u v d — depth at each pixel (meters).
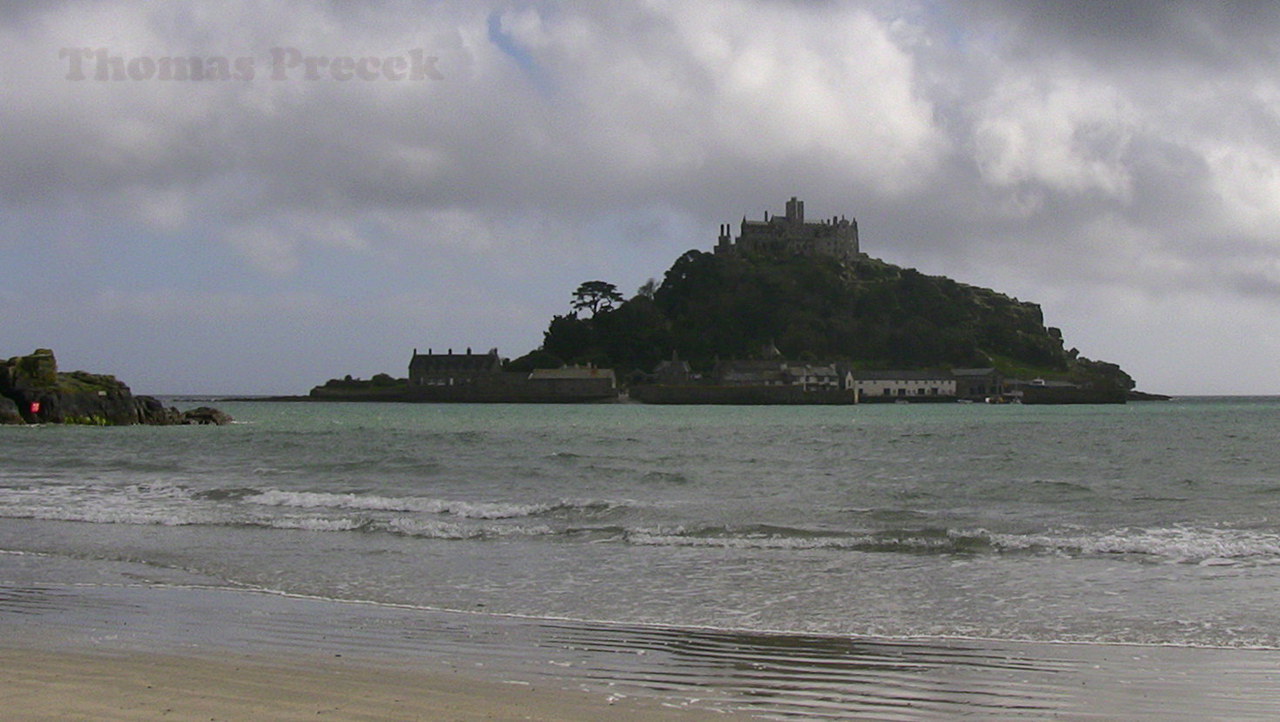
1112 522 21.83
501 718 8.33
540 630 12.11
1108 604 13.73
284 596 14.24
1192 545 18.34
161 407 92.56
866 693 9.49
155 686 9.08
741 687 9.62
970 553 18.00
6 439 59.47
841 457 44.50
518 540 19.70
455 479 33.28
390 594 14.45
